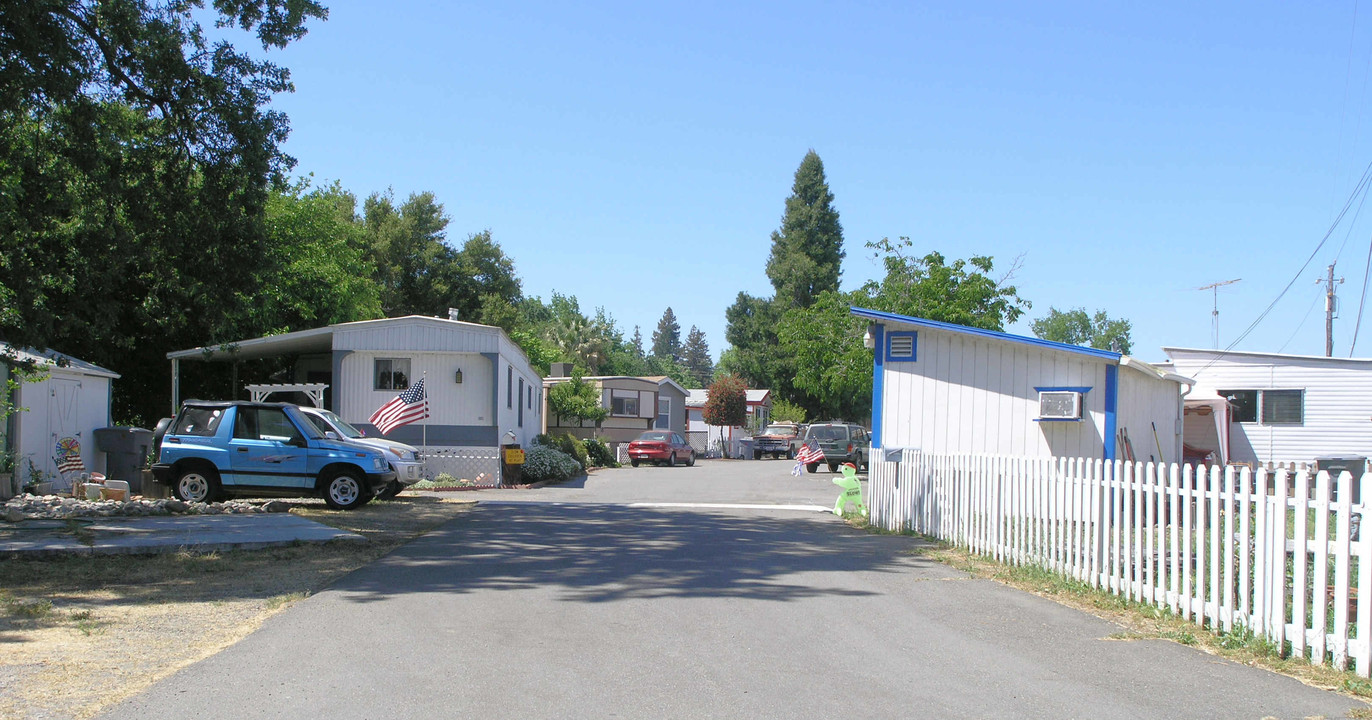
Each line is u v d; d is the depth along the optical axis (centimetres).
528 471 2661
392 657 622
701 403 6328
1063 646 668
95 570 941
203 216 1477
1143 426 1681
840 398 6372
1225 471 686
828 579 951
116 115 1488
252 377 3094
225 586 875
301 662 607
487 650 643
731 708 518
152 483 1802
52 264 1402
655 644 663
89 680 559
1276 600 633
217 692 539
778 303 6431
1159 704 530
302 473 1622
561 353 5772
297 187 3391
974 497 1141
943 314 3088
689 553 1130
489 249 5828
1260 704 530
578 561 1059
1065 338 8162
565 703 524
